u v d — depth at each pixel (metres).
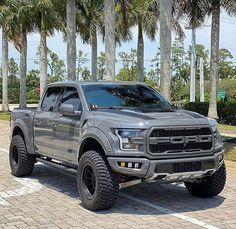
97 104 8.12
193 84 37.59
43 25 31.42
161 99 8.88
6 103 41.38
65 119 8.41
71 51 24.12
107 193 7.16
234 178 10.24
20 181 9.92
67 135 8.31
